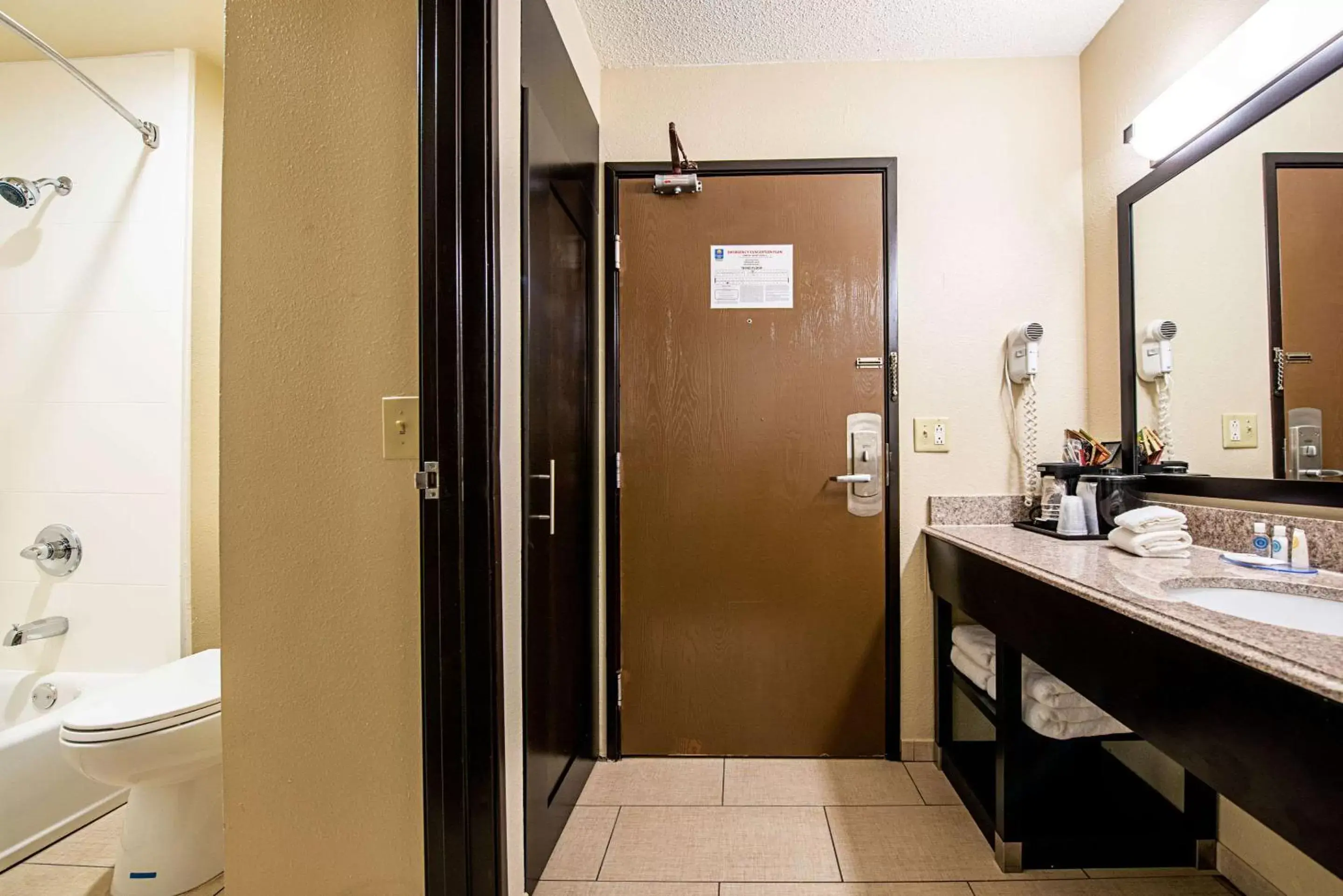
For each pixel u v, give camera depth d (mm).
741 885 1324
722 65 1930
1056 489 1672
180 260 1948
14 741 1442
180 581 1929
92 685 1892
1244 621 808
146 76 1980
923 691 1872
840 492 1882
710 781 1760
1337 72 1090
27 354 1979
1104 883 1312
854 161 1874
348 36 1038
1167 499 1496
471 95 1017
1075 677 1047
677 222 1913
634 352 1920
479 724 1014
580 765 1703
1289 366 1187
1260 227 1248
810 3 1651
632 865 1390
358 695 1032
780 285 1890
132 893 1298
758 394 1896
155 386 1942
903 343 1880
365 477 1028
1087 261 1834
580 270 1756
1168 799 1482
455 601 995
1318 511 1126
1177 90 1353
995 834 1407
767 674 1897
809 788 1716
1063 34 1775
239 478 1051
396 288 1026
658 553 1917
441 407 992
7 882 1366
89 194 1978
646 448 1918
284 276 1041
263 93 1048
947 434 1867
